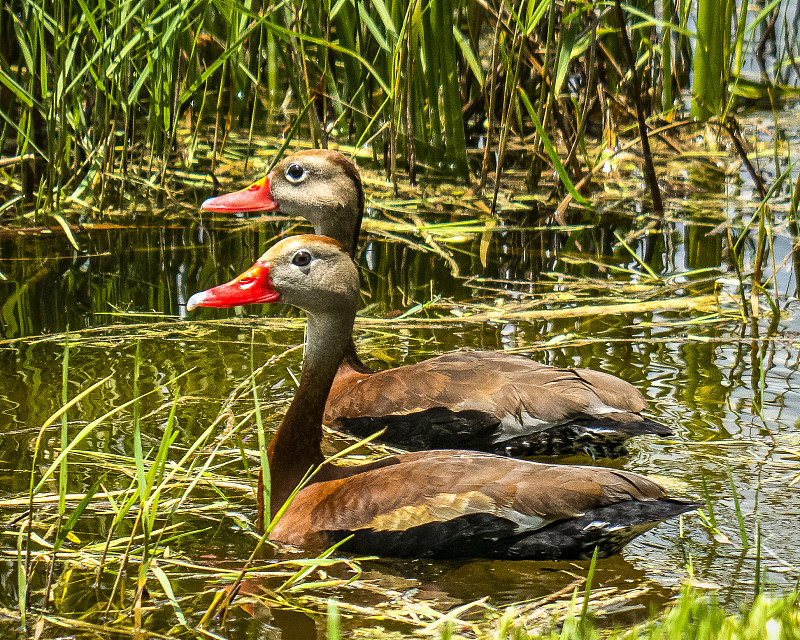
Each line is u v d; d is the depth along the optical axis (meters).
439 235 16.81
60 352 12.45
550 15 17.30
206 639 7.39
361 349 12.88
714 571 8.41
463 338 13.20
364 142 18.72
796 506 9.39
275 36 17.02
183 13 15.56
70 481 9.63
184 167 18.89
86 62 16.84
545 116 17.61
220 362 12.34
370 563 8.70
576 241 16.70
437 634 7.48
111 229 16.86
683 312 14.03
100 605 7.78
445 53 17.77
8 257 15.61
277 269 9.70
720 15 18.56
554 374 10.93
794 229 16.66
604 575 8.43
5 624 7.53
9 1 17.19
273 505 9.34
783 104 22.03
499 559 8.66
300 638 7.43
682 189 18.48
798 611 6.88
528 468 8.83
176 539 8.82
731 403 11.29
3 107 17.78
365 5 17.94
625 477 8.72
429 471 8.91
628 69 19.91
